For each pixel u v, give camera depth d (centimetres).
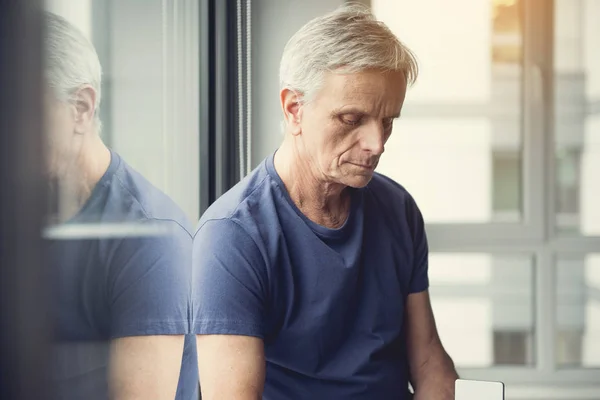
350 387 101
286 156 98
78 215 62
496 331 224
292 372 101
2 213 36
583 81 218
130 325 76
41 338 39
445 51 214
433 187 220
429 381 109
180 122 129
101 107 85
